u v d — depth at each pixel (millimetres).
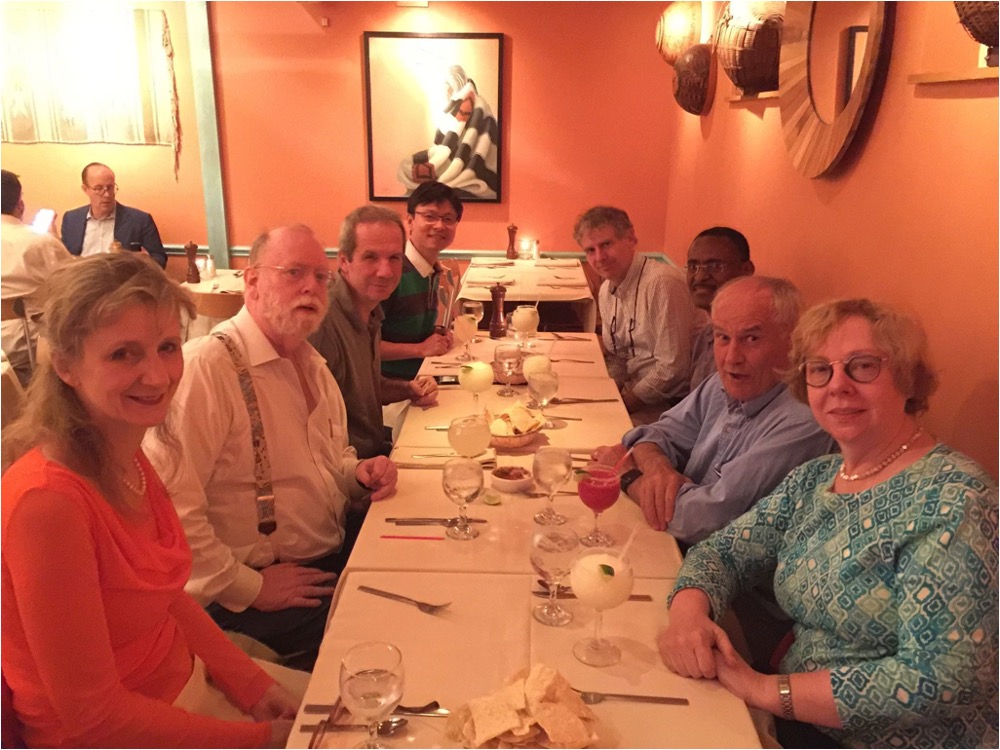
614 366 3684
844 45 2375
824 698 1177
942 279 1840
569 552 1329
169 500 1401
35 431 1161
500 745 1087
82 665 1118
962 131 1753
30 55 5676
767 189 3346
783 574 1450
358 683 1034
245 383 1808
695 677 1245
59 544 1093
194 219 5992
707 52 4383
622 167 5879
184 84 5715
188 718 1227
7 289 4109
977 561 1139
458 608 1403
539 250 6047
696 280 3193
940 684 1118
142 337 1150
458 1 5574
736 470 1715
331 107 5770
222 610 1761
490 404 2516
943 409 1831
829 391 1336
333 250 6055
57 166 5895
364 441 2598
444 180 5891
